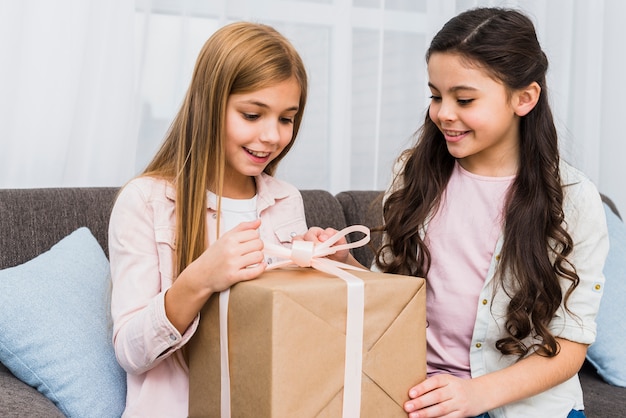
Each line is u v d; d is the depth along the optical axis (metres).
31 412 0.97
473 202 1.23
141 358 1.04
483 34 1.10
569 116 2.36
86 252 1.30
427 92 2.18
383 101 2.15
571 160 2.32
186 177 1.15
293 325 0.85
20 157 1.65
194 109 1.15
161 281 1.14
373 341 0.92
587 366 1.65
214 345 0.96
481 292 1.18
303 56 1.99
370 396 0.92
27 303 1.11
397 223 1.27
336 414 0.89
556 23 2.30
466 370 1.21
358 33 2.08
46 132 1.67
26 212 1.32
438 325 1.23
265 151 1.14
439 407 0.98
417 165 1.28
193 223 1.13
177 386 1.12
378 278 0.94
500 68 1.10
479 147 1.14
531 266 1.14
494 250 1.19
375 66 2.10
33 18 1.66
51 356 1.09
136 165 1.79
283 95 1.12
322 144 2.04
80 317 1.16
